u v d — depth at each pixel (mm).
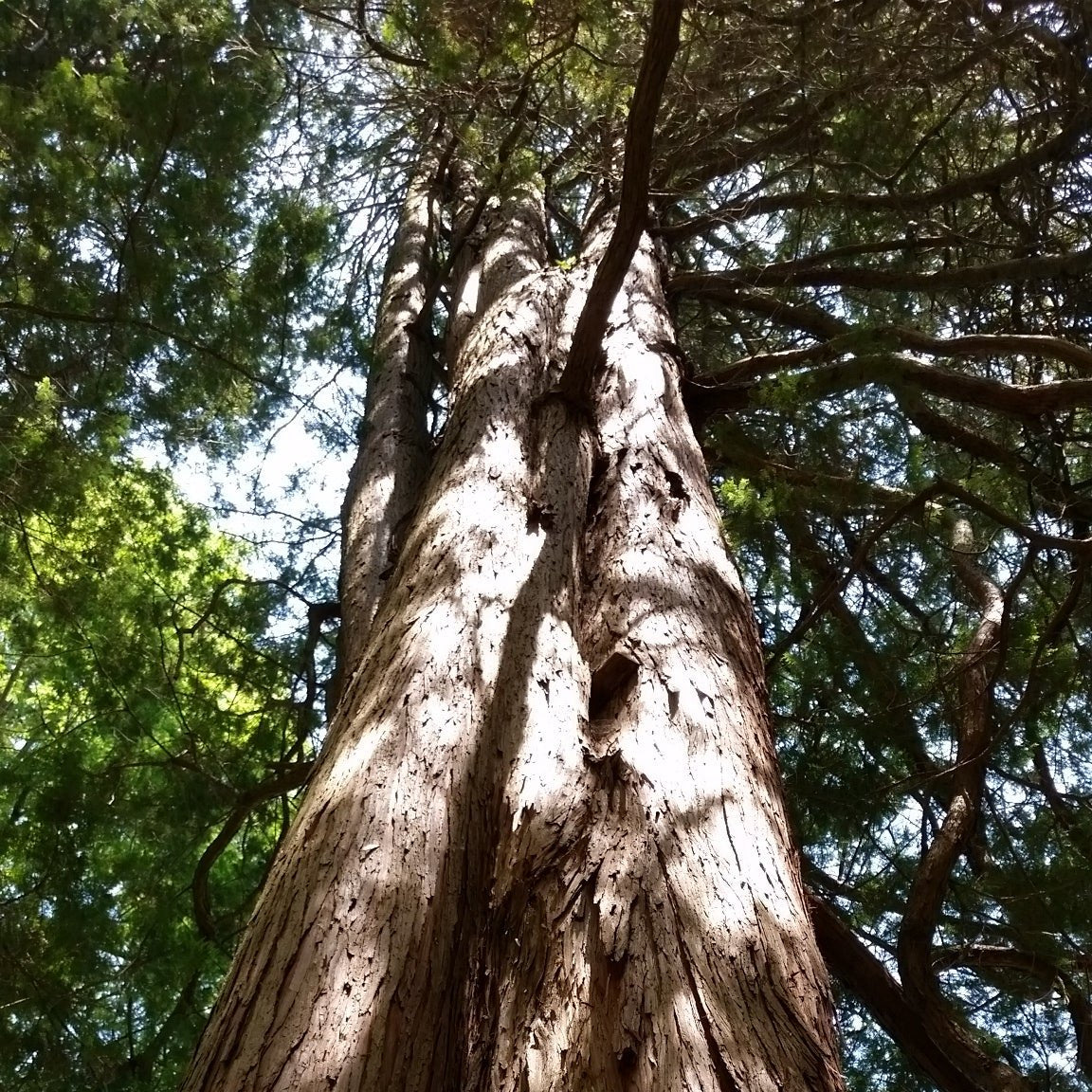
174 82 7590
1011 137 7555
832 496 5988
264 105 8141
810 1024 2084
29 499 6895
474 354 5430
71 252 7441
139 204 7047
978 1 6105
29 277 7238
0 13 8273
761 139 7312
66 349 7711
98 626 6727
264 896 2420
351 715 2951
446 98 6676
